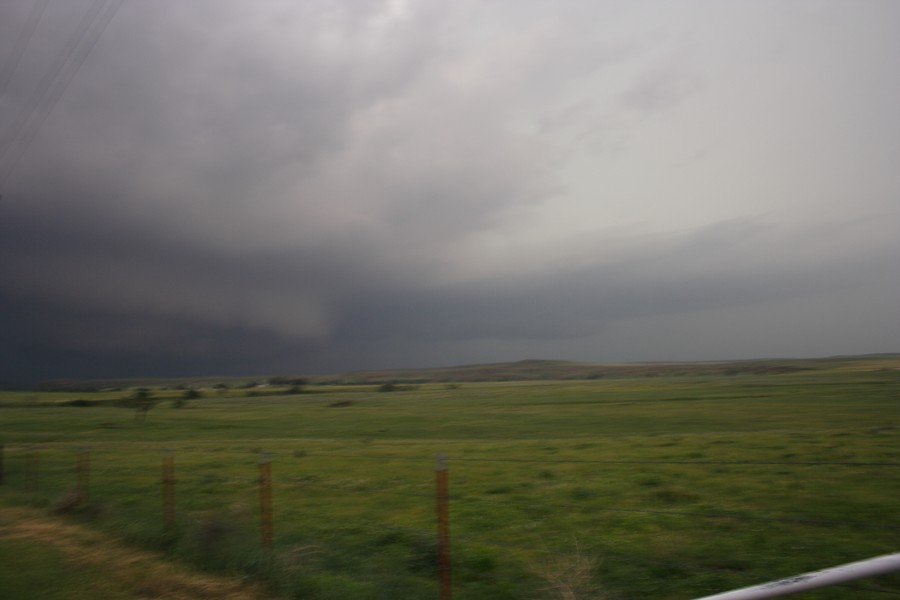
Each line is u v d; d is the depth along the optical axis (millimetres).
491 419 64500
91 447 44594
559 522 15477
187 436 55906
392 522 16469
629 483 20219
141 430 63938
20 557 12961
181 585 10969
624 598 10023
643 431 44719
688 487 18984
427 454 32312
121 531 14812
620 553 12547
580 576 10172
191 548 12797
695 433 40000
